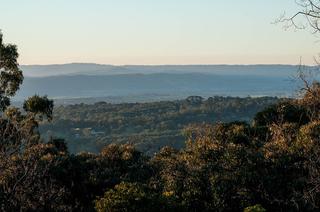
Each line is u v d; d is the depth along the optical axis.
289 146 21.64
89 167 26.03
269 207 19.06
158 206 17.05
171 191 18.72
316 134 21.27
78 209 23.55
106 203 16.64
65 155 26.09
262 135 27.98
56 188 22.38
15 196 17.91
